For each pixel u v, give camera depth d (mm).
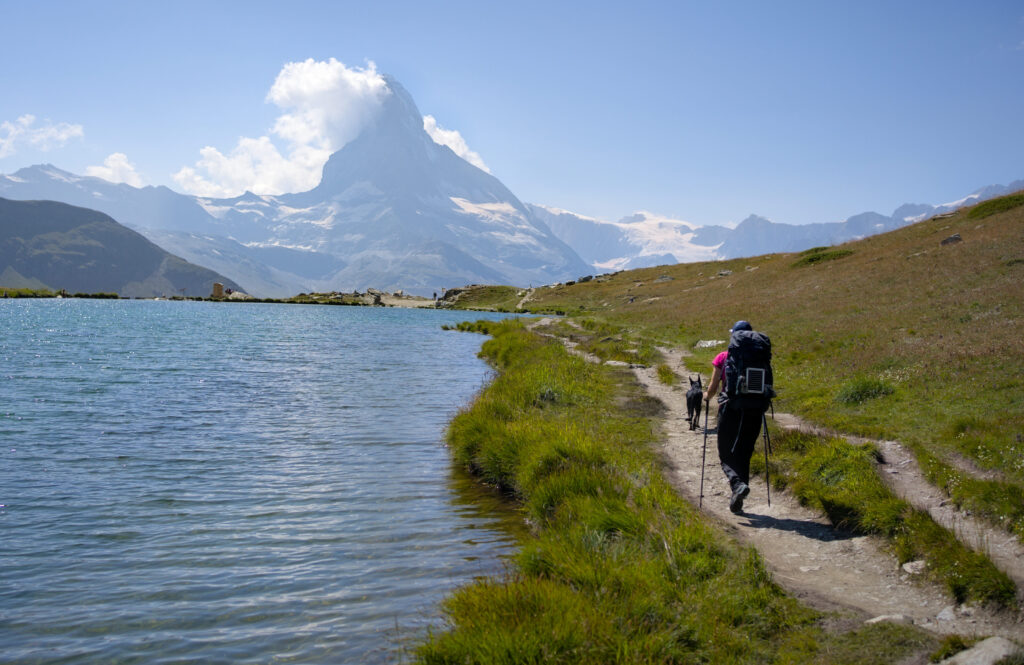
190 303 128500
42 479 12430
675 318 48531
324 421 18984
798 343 26609
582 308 90438
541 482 10531
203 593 7711
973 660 4941
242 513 10656
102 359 32844
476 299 138000
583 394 20219
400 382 27750
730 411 9617
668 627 5805
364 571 8344
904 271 37906
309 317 84250
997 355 16906
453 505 11250
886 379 17656
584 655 5328
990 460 10367
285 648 6484
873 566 7500
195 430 17328
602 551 7590
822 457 10688
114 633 6805
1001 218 44750
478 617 6039
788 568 7555
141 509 10789
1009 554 7227
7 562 8570
